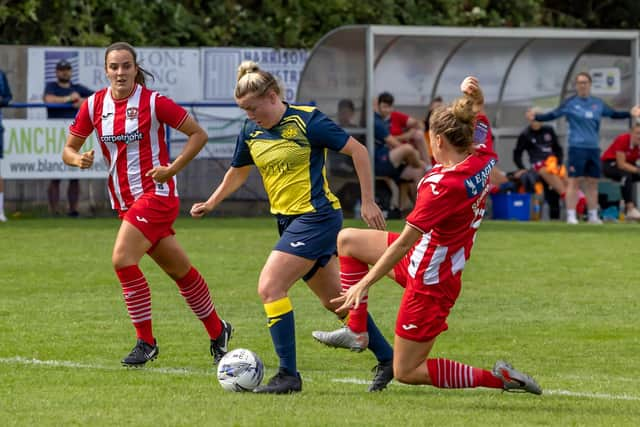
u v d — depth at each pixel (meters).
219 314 24.81
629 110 53.22
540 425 14.84
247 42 60.34
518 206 49.72
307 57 54.56
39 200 47.94
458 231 15.38
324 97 49.94
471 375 15.81
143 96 19.66
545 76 53.94
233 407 15.73
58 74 47.94
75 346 20.81
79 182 48.19
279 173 17.41
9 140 46.75
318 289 17.89
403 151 48.88
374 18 61.88
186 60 52.72
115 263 19.14
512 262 34.03
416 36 50.06
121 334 22.08
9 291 27.55
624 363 19.89
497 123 53.81
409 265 15.67
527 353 20.80
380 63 51.91
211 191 49.97
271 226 44.66
